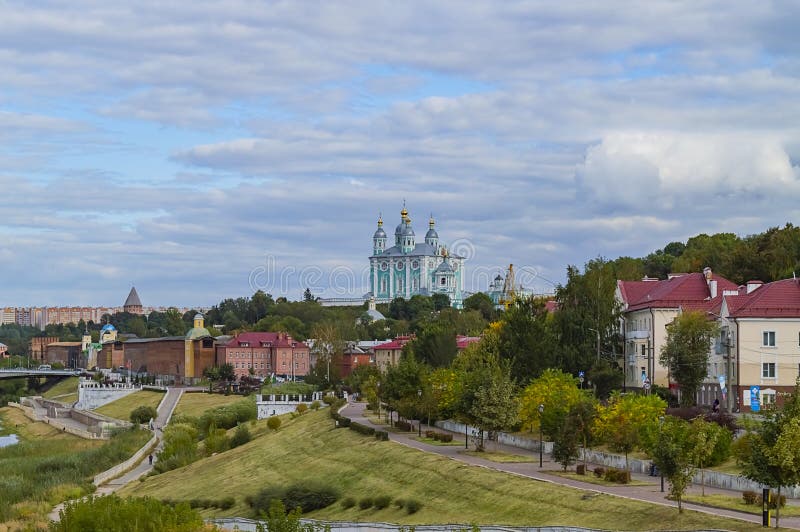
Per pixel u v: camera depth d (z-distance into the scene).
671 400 148.62
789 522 75.81
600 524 84.06
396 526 95.38
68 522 97.00
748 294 142.00
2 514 140.38
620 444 112.56
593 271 174.75
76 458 195.00
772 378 134.25
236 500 136.12
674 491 82.12
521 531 83.88
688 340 141.12
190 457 180.25
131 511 96.88
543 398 130.88
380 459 133.75
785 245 198.50
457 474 112.94
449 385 157.00
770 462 75.69
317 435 165.12
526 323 162.00
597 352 166.88
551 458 120.75
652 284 182.12
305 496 122.69
